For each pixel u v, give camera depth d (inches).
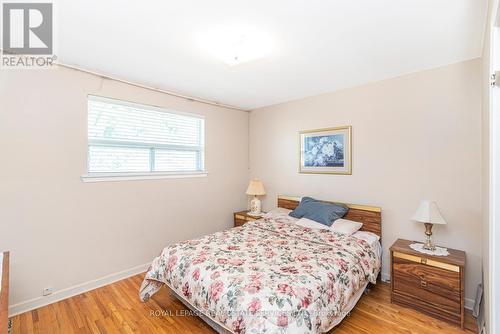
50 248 90.7
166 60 91.5
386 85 109.8
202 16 64.5
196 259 79.3
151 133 123.6
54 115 91.5
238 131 165.3
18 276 84.0
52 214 91.1
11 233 82.8
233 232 109.4
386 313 84.8
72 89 95.9
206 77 109.1
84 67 97.4
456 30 71.0
